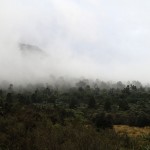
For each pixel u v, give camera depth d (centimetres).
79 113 5247
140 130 4350
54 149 1862
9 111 3017
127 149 2205
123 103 7369
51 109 3947
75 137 2147
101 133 2566
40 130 2341
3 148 1959
